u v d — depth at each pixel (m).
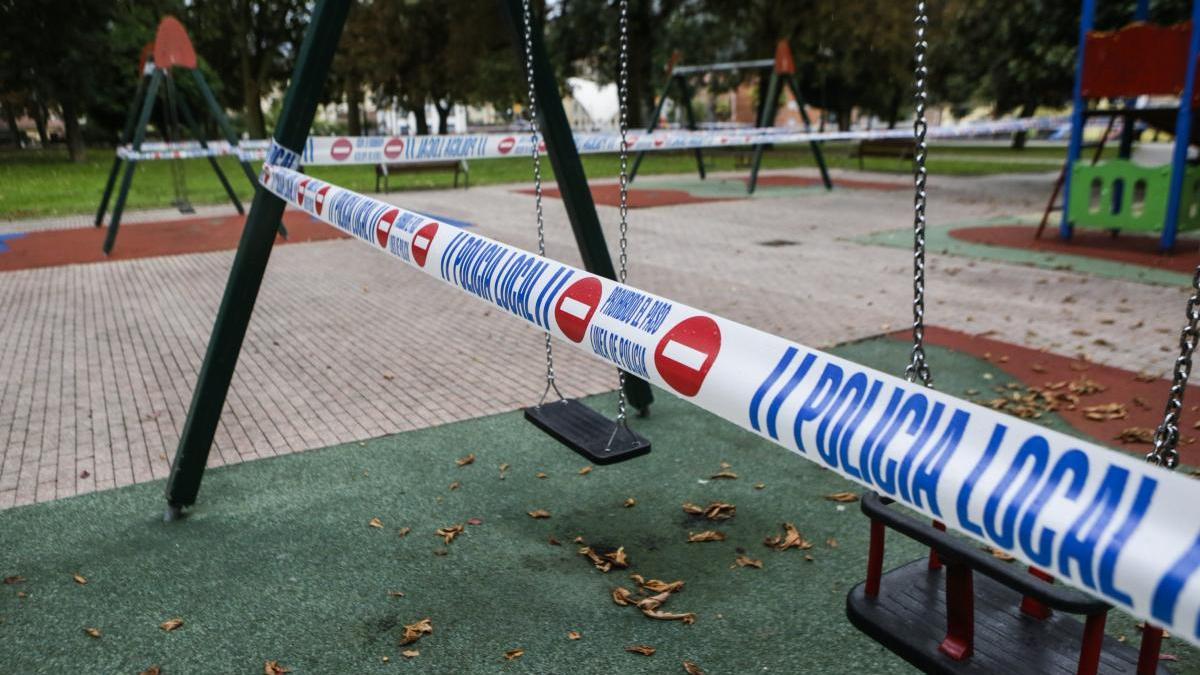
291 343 6.28
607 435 3.14
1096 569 1.01
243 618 2.72
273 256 10.20
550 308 2.11
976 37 19.20
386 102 38.50
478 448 4.16
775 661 2.45
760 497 3.56
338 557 3.11
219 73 44.12
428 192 18.14
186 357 5.95
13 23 28.48
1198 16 8.55
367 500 3.59
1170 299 7.27
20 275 9.17
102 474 3.93
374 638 2.60
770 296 7.69
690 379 1.67
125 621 2.71
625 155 3.08
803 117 17.77
